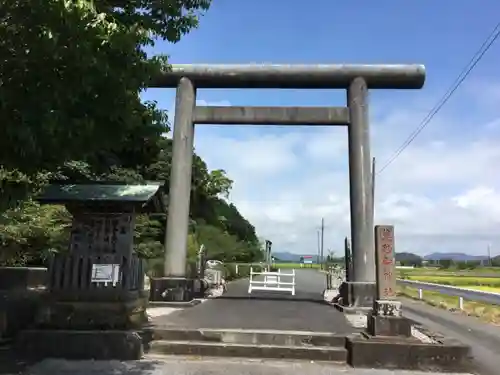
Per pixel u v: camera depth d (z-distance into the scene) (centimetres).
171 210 1683
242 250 4700
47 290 1002
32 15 502
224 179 4547
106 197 977
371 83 1686
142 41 636
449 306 2056
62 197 979
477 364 969
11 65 546
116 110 638
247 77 1709
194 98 1748
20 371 812
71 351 918
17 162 613
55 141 590
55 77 553
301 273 5619
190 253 2484
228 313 1395
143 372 818
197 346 973
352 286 1528
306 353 952
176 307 1549
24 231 1582
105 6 637
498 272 6756
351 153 1655
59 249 1655
